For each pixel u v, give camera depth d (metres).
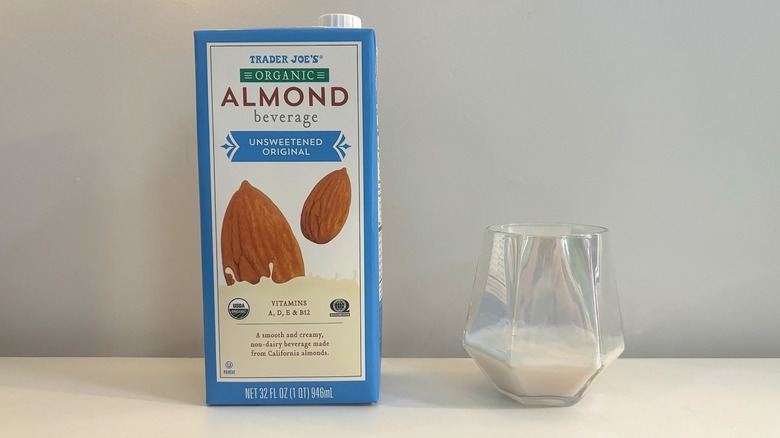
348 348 0.33
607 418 0.31
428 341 0.42
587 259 0.32
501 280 0.33
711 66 0.40
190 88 0.40
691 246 0.41
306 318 0.32
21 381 0.36
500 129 0.40
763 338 0.41
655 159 0.41
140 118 0.40
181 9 0.40
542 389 0.32
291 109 0.31
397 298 0.41
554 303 0.32
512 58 0.40
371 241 0.32
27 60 0.40
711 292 0.41
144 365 0.40
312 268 0.32
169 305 0.41
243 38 0.31
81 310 0.41
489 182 0.41
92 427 0.30
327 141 0.32
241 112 0.31
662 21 0.40
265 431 0.30
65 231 0.41
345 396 0.33
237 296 0.32
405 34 0.40
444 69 0.40
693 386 0.36
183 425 0.30
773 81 0.40
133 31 0.40
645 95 0.40
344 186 0.32
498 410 0.32
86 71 0.40
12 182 0.41
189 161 0.41
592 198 0.41
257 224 0.32
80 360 0.41
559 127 0.40
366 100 0.31
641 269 0.41
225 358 0.32
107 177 0.41
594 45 0.40
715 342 0.41
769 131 0.40
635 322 0.41
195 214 0.41
